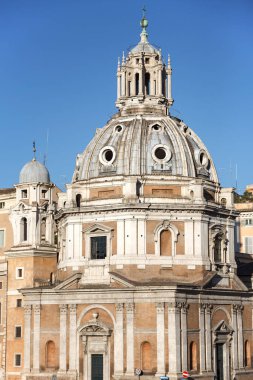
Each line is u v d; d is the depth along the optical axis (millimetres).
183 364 89562
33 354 94562
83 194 98625
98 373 91625
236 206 136375
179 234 94938
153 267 93375
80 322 92938
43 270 105125
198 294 93250
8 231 110312
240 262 117938
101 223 95438
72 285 94438
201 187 96312
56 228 108312
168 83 106688
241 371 98312
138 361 89500
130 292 90625
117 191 96625
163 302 89438
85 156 101188
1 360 104438
